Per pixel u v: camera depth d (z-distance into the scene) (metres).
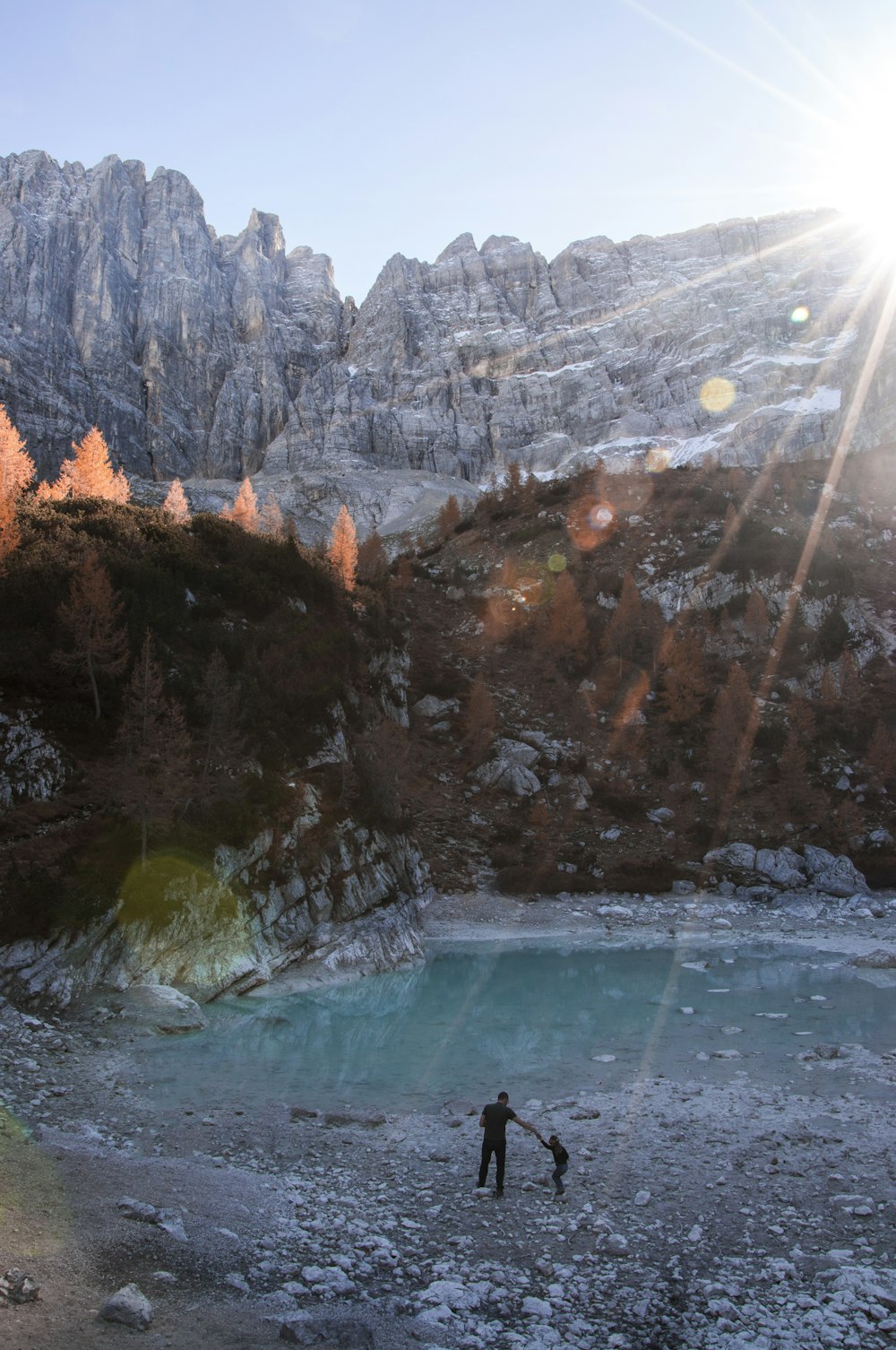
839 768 68.00
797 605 90.75
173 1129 18.20
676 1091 21.28
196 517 68.31
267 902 36.09
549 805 64.81
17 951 27.09
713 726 71.44
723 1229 13.73
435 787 65.19
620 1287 11.86
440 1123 19.03
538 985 35.50
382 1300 11.23
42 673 39.50
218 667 39.94
